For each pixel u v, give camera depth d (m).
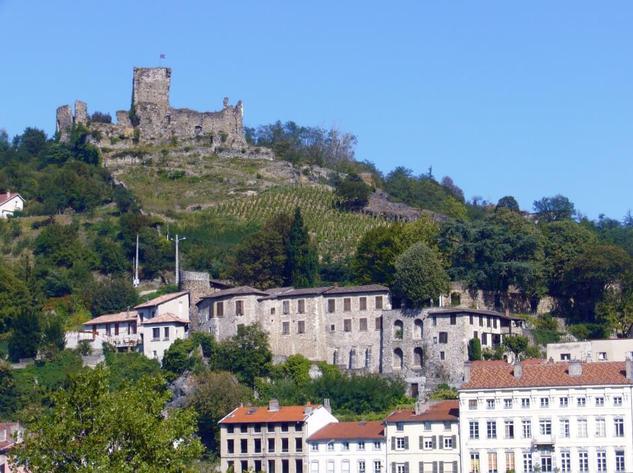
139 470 158.75
